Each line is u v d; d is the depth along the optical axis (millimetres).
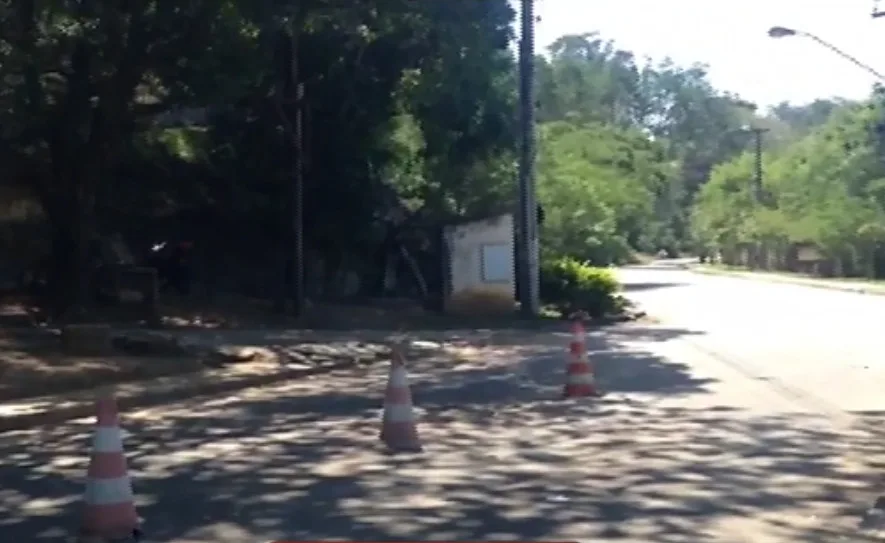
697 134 127812
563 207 50125
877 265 65562
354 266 35469
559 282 35625
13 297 27422
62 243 26250
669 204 122438
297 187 30344
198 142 32031
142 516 9461
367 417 15148
